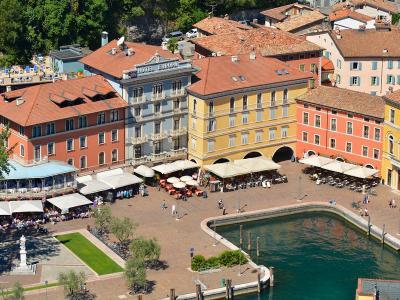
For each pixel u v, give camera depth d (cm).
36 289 16988
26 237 19038
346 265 18788
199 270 17900
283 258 19038
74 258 18200
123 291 17050
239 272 17988
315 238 19950
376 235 19850
